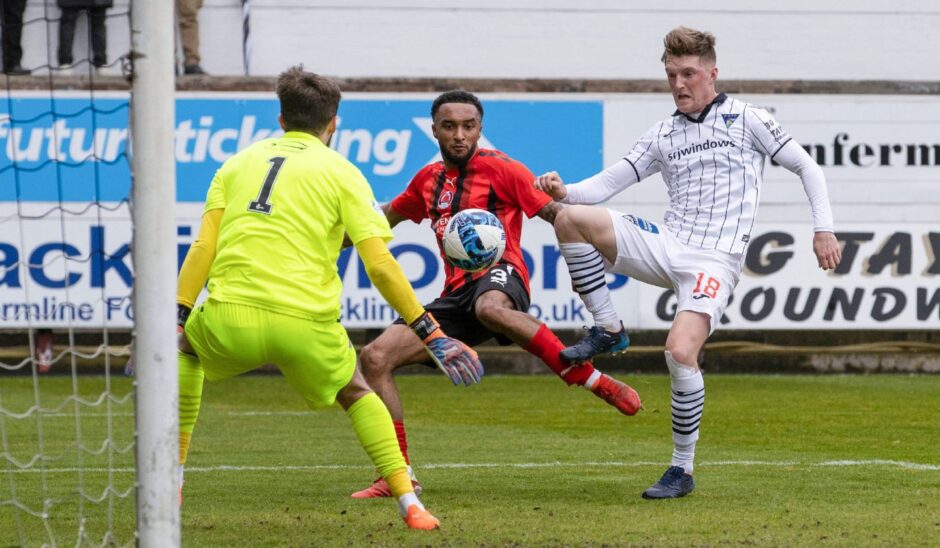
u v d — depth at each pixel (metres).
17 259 29.50
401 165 30.56
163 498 8.82
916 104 31.17
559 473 15.34
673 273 13.60
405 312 10.99
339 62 34.94
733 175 13.54
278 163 11.25
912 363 32.06
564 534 10.84
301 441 19.09
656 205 31.12
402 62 35.12
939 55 36.12
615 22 35.38
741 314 30.86
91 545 10.61
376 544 10.40
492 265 14.59
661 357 31.66
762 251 30.86
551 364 13.84
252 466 16.23
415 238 30.14
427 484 14.39
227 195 11.42
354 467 16.12
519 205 15.20
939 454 17.11
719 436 19.31
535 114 30.84
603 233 13.70
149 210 8.80
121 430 20.25
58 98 29.75
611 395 13.77
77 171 29.75
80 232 29.70
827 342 32.56
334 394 11.13
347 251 29.92
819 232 13.37
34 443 18.52
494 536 10.75
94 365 30.89
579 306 30.33
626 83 31.00
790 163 13.55
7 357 30.25
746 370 32.00
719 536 10.73
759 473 15.10
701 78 13.55
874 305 31.06
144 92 8.80
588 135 30.97
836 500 12.91
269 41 34.72
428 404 24.75
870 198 31.08
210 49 34.38
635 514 11.98
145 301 8.80
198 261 11.41
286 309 10.88
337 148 30.39
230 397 26.28
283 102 11.62
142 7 8.78
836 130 31.12
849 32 36.03
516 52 35.31
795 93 31.14
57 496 13.50
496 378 30.59
